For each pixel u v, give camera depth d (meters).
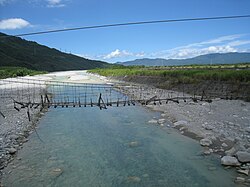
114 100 31.00
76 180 10.40
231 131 15.49
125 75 60.72
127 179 10.40
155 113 22.97
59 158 12.76
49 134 17.06
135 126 18.67
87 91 41.81
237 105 23.20
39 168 11.57
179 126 17.73
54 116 23.02
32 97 33.38
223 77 30.31
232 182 9.66
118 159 12.50
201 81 33.44
